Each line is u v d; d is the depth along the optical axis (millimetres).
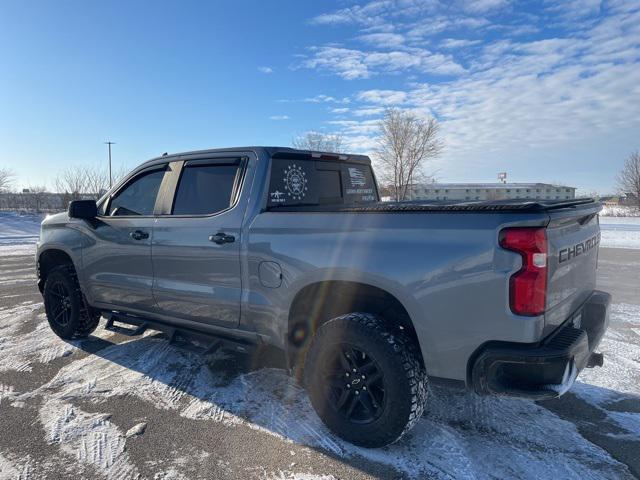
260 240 3330
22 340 5070
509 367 2490
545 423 3236
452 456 2834
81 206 4355
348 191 4426
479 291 2496
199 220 3713
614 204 51688
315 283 3129
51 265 5355
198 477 2637
